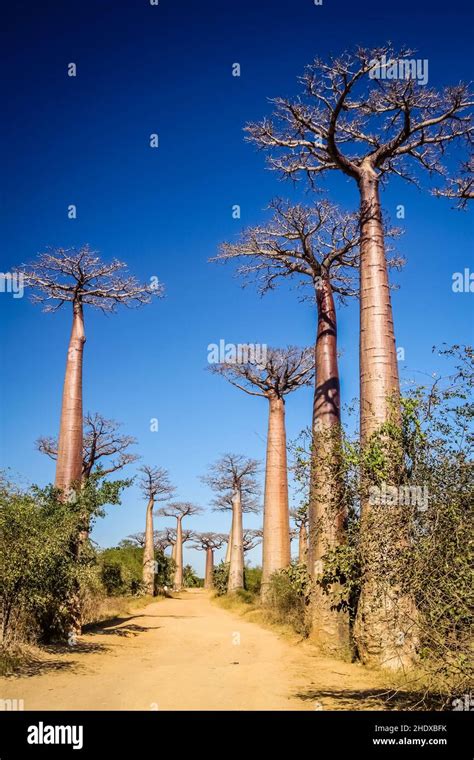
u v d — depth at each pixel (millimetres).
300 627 12367
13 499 8078
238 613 20266
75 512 10633
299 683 6922
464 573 4555
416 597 4934
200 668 8078
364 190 9672
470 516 4836
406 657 7078
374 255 9266
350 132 10047
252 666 8242
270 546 18672
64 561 9297
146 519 34312
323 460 7652
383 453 5922
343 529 7816
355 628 7883
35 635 9125
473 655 4527
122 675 7375
